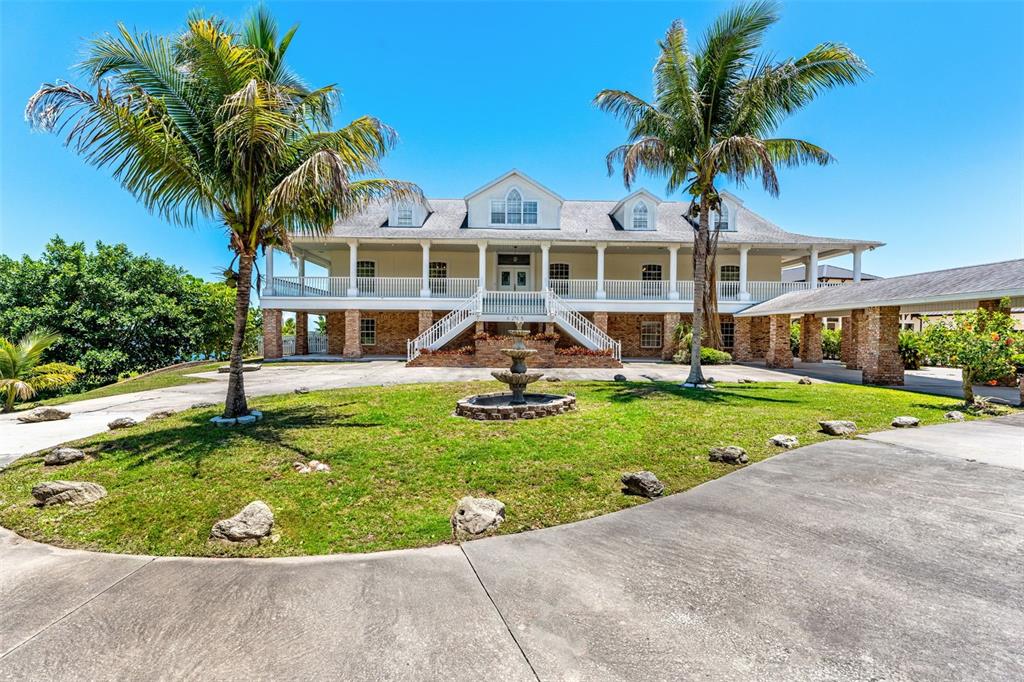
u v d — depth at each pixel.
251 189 7.20
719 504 4.37
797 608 2.75
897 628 2.55
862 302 13.45
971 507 4.19
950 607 2.74
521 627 2.62
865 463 5.48
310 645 2.49
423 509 4.36
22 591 3.04
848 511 4.14
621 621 2.66
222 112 6.60
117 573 3.29
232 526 3.81
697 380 12.09
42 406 10.81
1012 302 12.91
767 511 4.18
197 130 7.14
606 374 15.48
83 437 7.10
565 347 21.88
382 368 17.30
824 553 3.41
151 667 2.33
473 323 21.30
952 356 9.39
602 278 21.77
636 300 21.72
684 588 2.99
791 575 3.12
